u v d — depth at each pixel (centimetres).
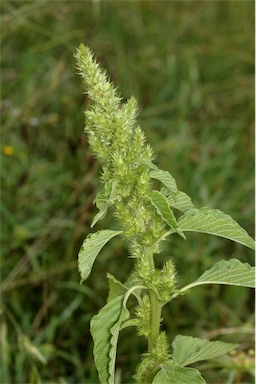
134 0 673
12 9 540
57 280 449
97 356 204
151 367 225
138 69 628
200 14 688
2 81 541
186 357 245
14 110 507
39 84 579
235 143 562
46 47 548
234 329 390
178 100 591
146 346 421
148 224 214
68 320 441
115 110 209
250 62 640
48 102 536
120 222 212
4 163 504
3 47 569
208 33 662
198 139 566
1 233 459
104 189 209
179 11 690
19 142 517
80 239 464
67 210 485
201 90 599
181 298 451
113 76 534
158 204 203
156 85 632
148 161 205
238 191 500
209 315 451
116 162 206
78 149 492
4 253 461
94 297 438
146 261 216
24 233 459
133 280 228
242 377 387
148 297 224
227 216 214
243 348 399
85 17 648
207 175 534
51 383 390
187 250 466
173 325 440
